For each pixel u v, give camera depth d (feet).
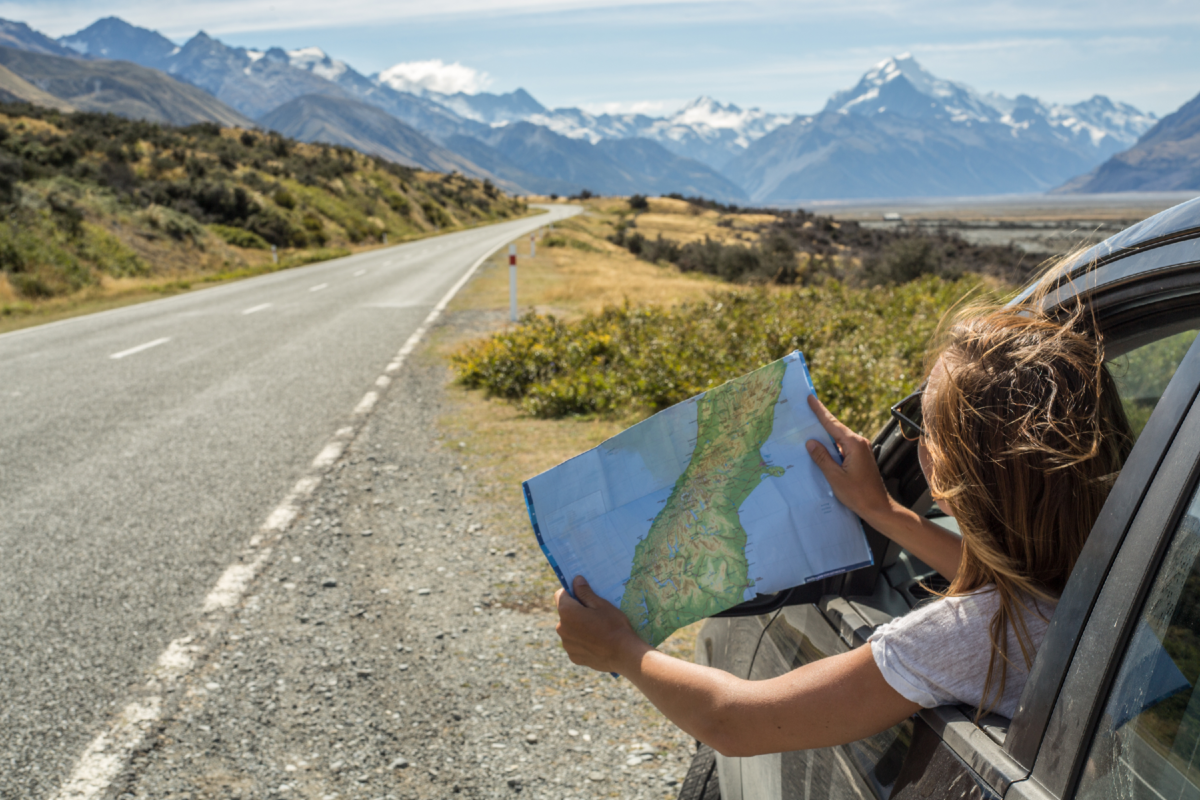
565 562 4.45
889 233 329.11
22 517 17.28
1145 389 3.78
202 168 165.58
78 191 115.55
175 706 10.34
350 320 50.16
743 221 376.68
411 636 12.20
